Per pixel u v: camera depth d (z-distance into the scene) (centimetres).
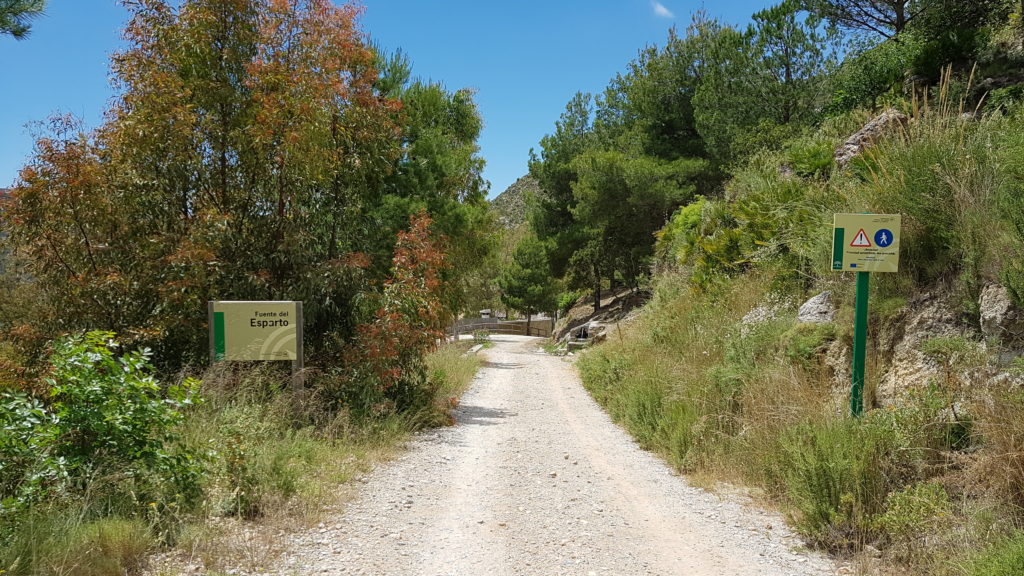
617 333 1725
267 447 581
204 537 427
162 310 866
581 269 4044
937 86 1251
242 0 948
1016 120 681
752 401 667
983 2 1441
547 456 764
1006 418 427
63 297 820
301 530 473
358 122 1036
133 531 405
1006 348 491
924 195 618
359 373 897
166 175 907
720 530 498
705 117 2445
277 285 948
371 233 1180
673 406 812
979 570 343
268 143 909
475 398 1262
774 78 2114
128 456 462
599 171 2944
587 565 425
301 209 993
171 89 887
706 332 1006
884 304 624
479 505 562
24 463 425
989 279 539
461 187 1745
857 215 534
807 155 1240
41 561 346
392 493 589
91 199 811
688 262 1559
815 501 473
